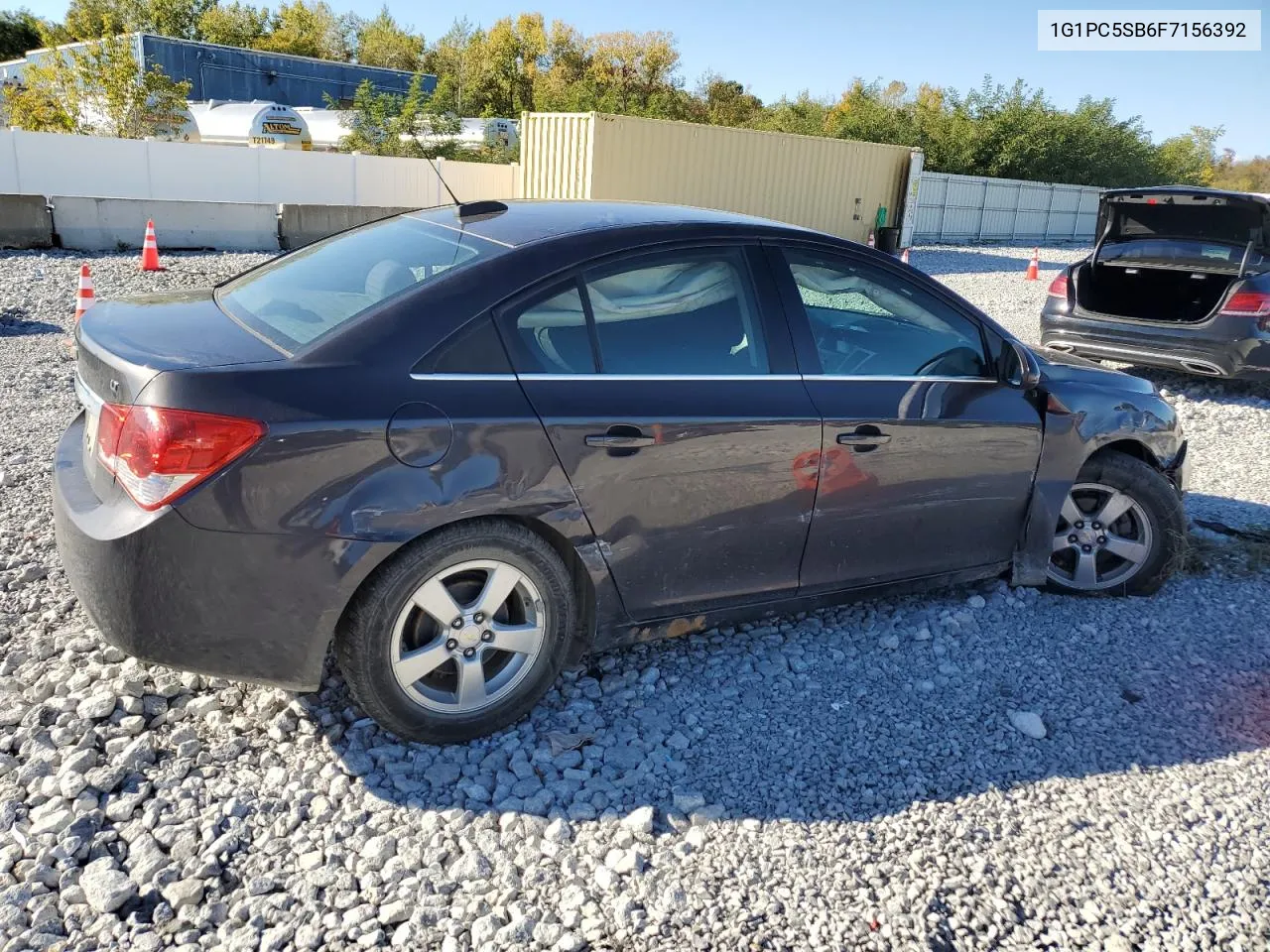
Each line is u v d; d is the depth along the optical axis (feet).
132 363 8.45
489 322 9.34
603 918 7.80
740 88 198.08
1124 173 146.61
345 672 9.22
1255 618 13.64
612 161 58.23
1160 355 27.45
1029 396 12.67
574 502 9.57
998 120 140.26
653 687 11.17
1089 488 13.61
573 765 9.72
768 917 7.90
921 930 7.85
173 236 54.13
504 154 103.19
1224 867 8.71
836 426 10.96
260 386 8.33
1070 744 10.49
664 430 9.92
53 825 8.29
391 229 11.66
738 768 9.82
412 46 222.48
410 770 9.43
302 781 9.11
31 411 20.77
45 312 32.45
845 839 8.86
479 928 7.59
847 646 12.35
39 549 13.48
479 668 9.73
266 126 94.02
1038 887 8.39
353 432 8.48
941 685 11.57
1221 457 22.22
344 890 7.95
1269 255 26.43
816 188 69.87
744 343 10.73
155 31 178.50
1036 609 13.57
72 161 59.00
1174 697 11.52
